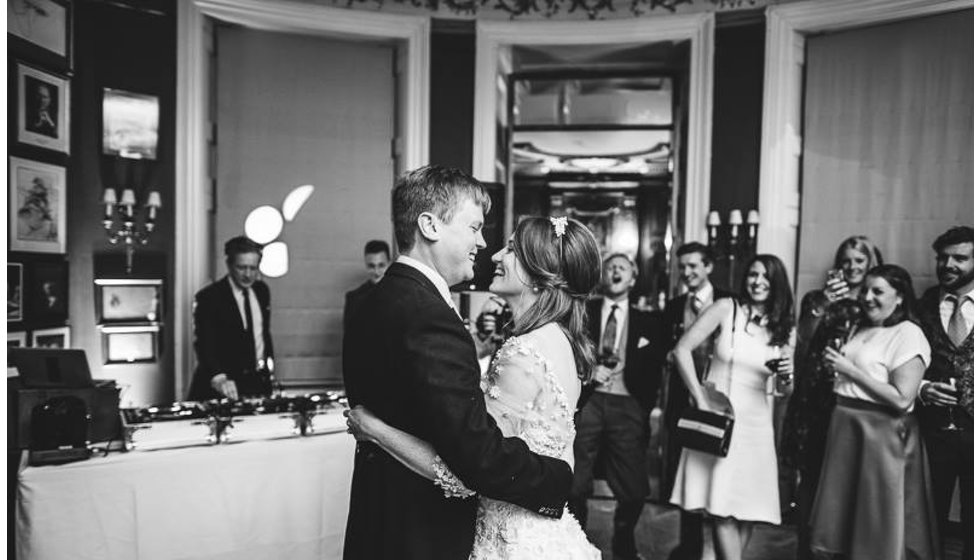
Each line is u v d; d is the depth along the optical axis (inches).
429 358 59.3
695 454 129.9
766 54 201.3
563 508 66.7
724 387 128.5
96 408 103.7
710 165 209.2
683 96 229.6
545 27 215.5
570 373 68.2
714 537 129.7
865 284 125.3
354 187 223.5
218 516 108.7
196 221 201.0
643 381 147.3
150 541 103.6
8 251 166.4
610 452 147.4
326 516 118.3
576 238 71.7
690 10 209.5
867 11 188.7
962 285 143.3
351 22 211.6
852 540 122.7
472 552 68.7
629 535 146.4
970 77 178.7
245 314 166.4
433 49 219.6
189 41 198.4
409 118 217.3
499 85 229.1
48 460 98.3
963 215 179.6
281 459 113.7
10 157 166.9
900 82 190.2
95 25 189.2
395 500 64.2
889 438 119.8
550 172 279.4
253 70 213.8
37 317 173.6
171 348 199.8
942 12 181.5
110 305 190.9
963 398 129.0
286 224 218.2
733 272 207.2
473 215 66.9
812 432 138.1
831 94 201.3
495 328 150.8
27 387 100.1
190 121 199.3
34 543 96.7
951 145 181.6
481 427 58.7
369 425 63.7
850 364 122.7
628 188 278.7
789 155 203.2
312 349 221.5
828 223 201.6
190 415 113.5
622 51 223.0
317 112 219.9
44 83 175.3
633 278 153.3
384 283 65.6
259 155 214.8
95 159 190.2
